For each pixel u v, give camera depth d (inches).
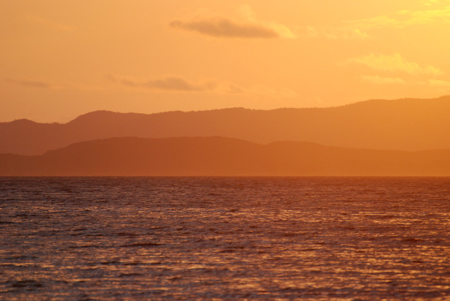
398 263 4753.9
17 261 4835.1
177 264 4704.7
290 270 4456.2
